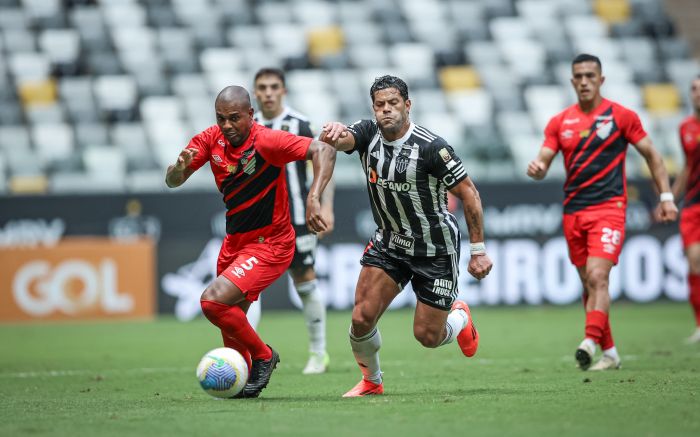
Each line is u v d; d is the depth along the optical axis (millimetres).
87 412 21250
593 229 29859
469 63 84438
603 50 87375
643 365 31203
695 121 41312
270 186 22750
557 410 20062
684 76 86062
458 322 24250
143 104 76250
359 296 22922
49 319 55344
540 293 59219
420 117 78938
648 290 59719
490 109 80562
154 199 57844
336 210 57719
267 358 23172
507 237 59094
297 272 31000
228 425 18484
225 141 22734
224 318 22469
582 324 50312
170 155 72312
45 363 35438
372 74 82000
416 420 18844
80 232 57375
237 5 85625
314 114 77875
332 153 21953
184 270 57062
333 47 84250
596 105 30297
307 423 18594
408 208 22469
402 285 23234
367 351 23172
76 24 82250
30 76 78062
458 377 28547
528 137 78312
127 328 51562
